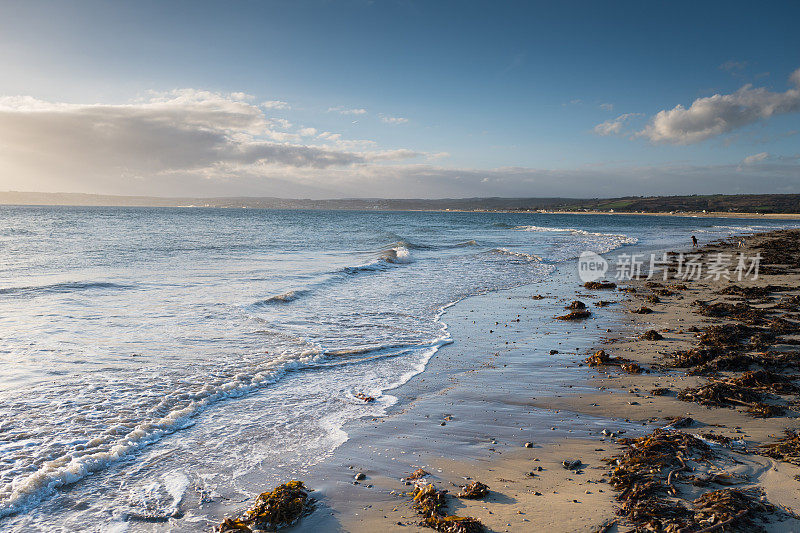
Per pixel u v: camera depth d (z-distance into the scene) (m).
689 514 4.03
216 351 9.77
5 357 9.01
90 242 35.28
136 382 7.92
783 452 5.13
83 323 11.68
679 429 5.99
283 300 15.05
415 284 19.19
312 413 6.88
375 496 4.66
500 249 35.56
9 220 67.38
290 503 4.34
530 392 7.66
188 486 4.93
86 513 4.45
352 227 72.81
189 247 32.91
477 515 4.20
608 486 4.67
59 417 6.53
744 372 8.20
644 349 10.04
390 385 8.11
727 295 16.83
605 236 55.66
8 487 4.81
